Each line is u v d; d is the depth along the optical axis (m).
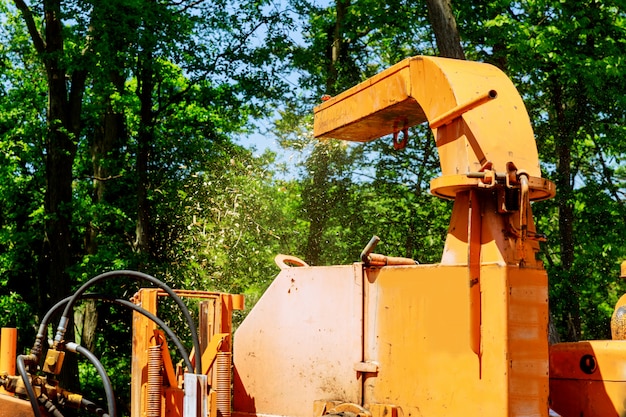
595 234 16.91
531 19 15.80
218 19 17.31
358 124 5.91
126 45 15.77
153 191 16.70
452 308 4.62
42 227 19.58
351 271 5.18
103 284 15.98
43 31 19.53
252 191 15.14
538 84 16.75
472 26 15.69
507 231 4.54
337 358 5.19
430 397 4.66
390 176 16.94
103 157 18.55
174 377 5.46
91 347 17.56
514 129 4.79
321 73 18.83
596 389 5.05
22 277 19.58
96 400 17.16
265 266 14.95
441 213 16.38
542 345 4.53
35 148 18.09
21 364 5.03
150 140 17.42
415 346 4.77
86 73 17.02
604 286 17.69
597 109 17.00
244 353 5.73
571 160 18.44
